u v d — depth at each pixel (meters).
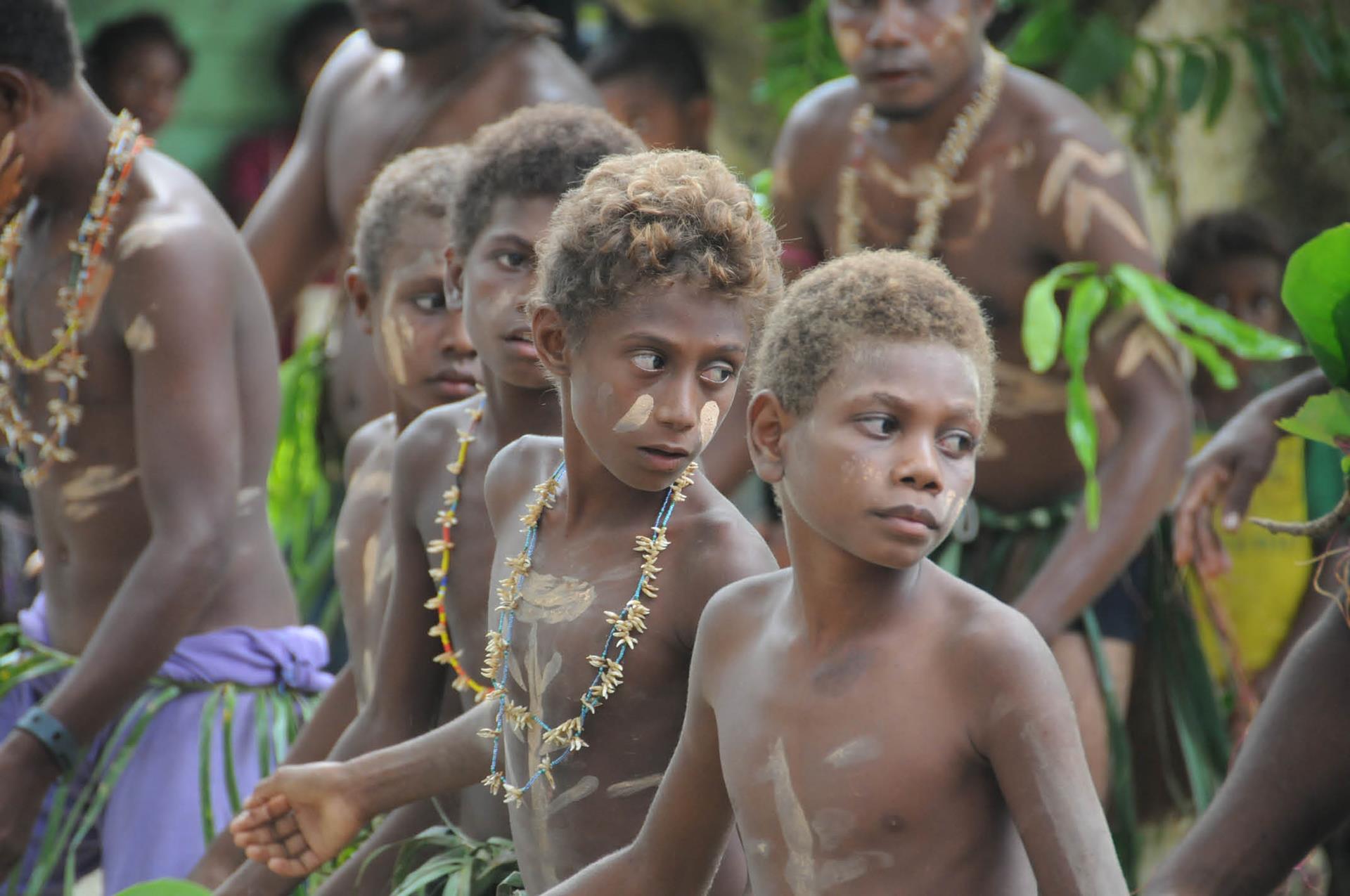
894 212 14.43
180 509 11.77
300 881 9.87
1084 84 18.11
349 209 16.09
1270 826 7.92
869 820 6.71
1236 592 15.23
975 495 14.37
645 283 7.54
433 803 10.07
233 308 12.32
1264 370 17.55
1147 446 13.20
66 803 12.80
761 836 6.99
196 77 25.83
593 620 8.16
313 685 13.13
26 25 11.89
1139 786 14.46
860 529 6.57
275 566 13.09
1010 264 14.00
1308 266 7.82
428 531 9.96
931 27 13.65
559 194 9.41
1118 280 13.38
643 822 8.14
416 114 15.72
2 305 12.70
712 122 20.81
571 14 24.66
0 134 11.95
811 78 19.55
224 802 12.30
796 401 6.73
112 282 12.11
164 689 12.48
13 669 12.59
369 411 16.05
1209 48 19.00
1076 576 12.99
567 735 8.14
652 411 7.60
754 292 7.67
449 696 10.22
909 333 6.59
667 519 8.20
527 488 8.85
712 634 7.32
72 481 12.52
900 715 6.69
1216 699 14.00
